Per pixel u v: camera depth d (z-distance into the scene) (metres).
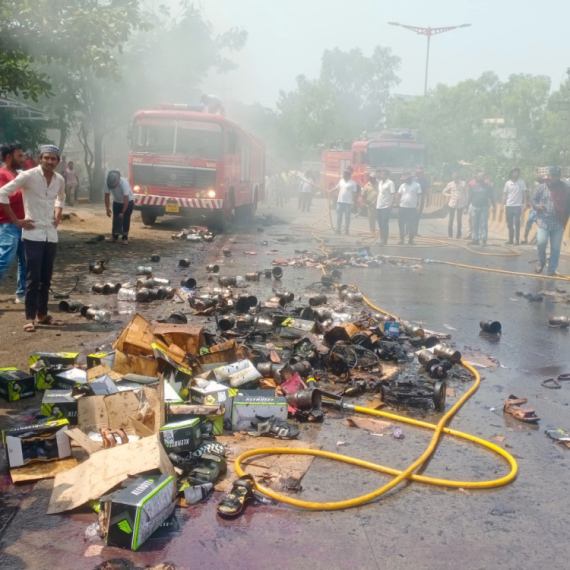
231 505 3.25
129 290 8.35
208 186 17.12
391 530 3.19
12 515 3.20
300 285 9.93
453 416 4.78
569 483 3.77
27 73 13.18
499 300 9.34
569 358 6.41
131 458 3.36
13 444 3.62
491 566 2.93
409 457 4.06
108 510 2.99
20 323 6.88
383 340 6.45
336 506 3.36
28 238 6.39
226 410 4.33
